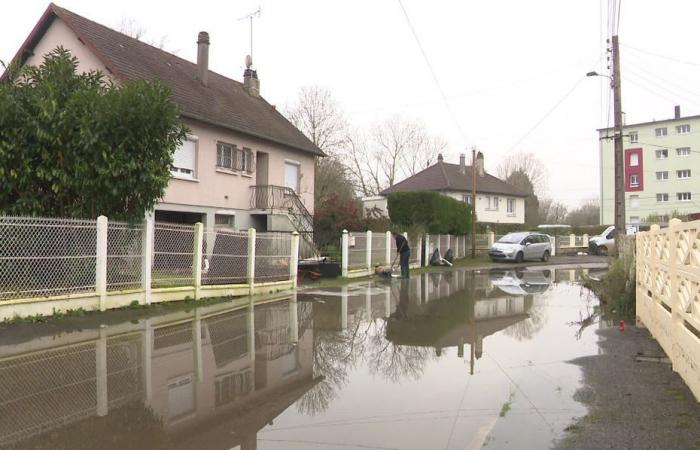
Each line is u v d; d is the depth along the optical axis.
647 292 9.01
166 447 4.17
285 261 15.36
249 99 25.81
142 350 7.26
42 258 8.65
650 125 61.22
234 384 5.89
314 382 6.05
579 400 5.35
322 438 4.42
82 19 18.69
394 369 6.67
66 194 10.05
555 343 8.19
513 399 5.44
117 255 10.04
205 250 12.31
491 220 49.38
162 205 17.56
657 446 4.10
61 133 9.58
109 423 4.62
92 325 8.67
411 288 16.38
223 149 20.66
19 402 5.09
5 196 9.73
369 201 46.72
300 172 25.61
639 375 6.17
